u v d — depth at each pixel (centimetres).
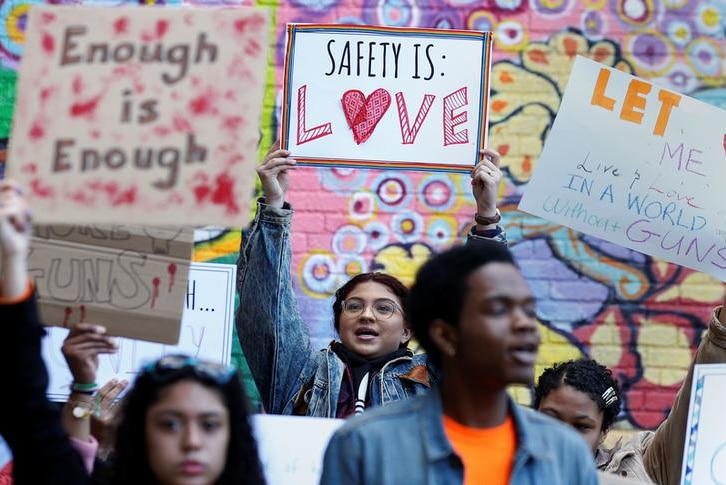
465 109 430
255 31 298
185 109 292
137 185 287
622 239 421
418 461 253
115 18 299
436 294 263
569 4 606
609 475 330
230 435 279
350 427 259
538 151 596
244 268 416
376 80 432
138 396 276
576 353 588
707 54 607
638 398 585
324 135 429
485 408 259
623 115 424
